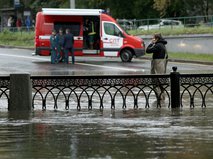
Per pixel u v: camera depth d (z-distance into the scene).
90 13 65.31
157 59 32.72
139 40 65.94
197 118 24.36
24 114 26.09
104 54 65.88
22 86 27.17
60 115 25.77
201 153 16.67
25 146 17.88
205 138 19.09
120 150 17.16
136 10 122.38
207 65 63.53
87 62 65.31
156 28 88.88
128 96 33.72
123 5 124.69
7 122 23.38
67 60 62.56
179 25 87.00
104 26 65.62
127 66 59.84
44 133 20.42
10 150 17.22
